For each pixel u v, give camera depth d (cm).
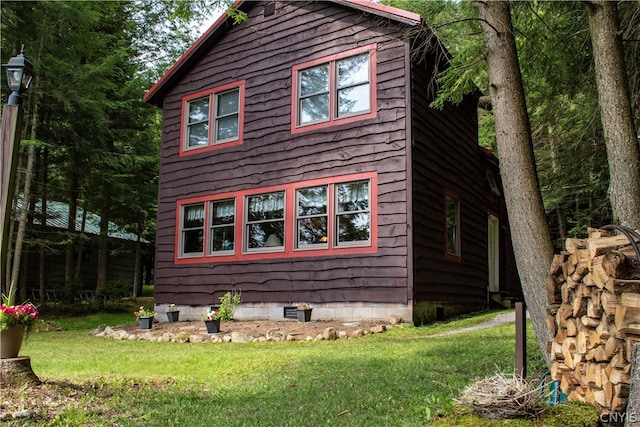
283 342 858
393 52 1030
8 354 464
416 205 991
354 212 1036
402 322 947
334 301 1031
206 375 570
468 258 1256
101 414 404
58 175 1903
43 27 1359
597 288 313
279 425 373
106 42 1747
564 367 356
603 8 530
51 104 1498
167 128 1380
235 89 1266
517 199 502
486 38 539
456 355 618
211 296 1220
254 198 1193
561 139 1059
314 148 1105
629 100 518
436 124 1127
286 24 1192
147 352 786
